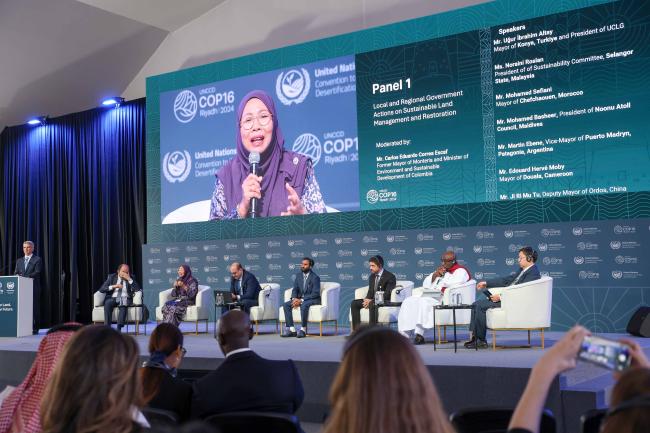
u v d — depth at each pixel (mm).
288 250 10031
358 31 9656
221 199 10664
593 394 4090
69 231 12500
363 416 1023
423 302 7039
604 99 7953
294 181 10055
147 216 11344
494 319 6270
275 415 2191
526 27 8469
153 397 2922
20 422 1950
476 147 8758
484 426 2053
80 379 1360
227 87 10711
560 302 8078
